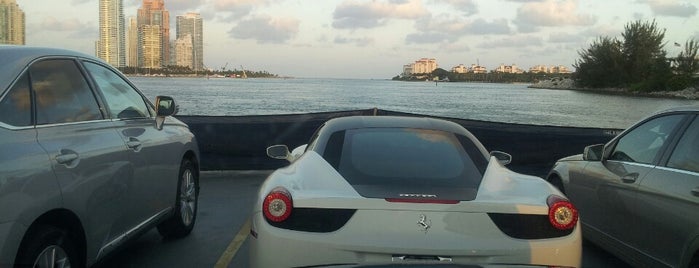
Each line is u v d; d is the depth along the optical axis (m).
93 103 4.56
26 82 3.85
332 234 3.46
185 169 6.33
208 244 6.11
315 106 33.50
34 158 3.51
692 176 4.27
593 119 33.03
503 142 10.91
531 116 34.03
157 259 5.57
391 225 3.46
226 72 140.75
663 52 95.06
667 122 5.00
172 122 6.25
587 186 5.87
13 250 3.25
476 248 3.44
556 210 3.61
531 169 10.95
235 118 11.11
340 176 3.89
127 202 4.70
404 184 3.79
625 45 98.56
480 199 3.60
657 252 4.59
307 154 4.44
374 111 11.46
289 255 3.47
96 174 4.15
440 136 4.63
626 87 97.56
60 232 3.77
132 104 5.38
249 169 11.19
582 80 107.88
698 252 4.09
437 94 68.62
